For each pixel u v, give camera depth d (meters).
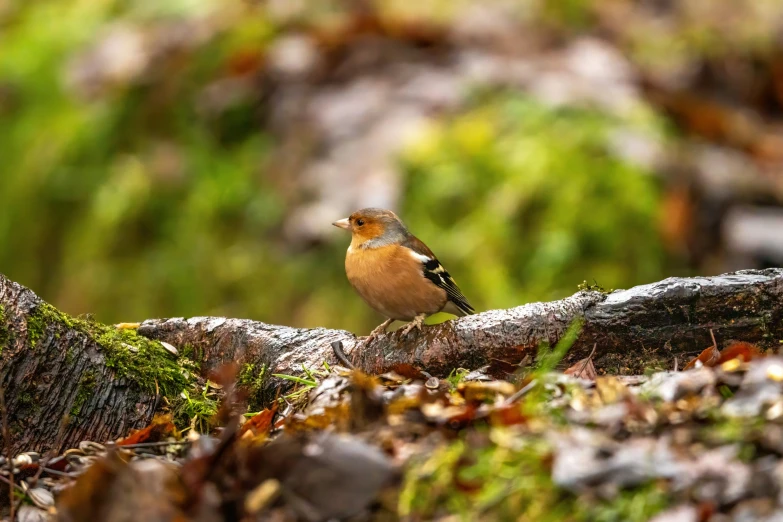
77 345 6.42
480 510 4.20
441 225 11.86
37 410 6.16
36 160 13.80
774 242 11.41
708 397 4.84
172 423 6.06
